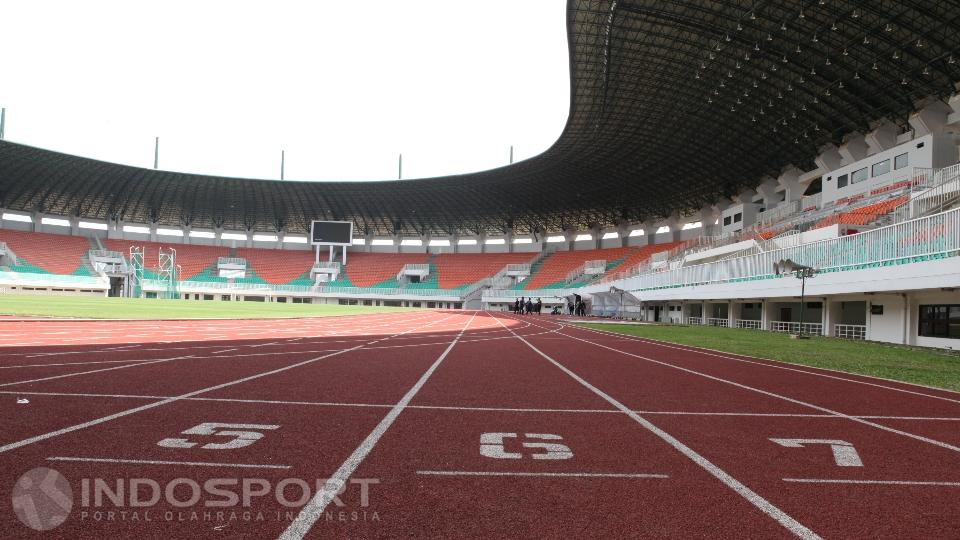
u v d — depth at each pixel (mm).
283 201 73812
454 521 2920
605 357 12336
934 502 3344
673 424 5398
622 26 29844
